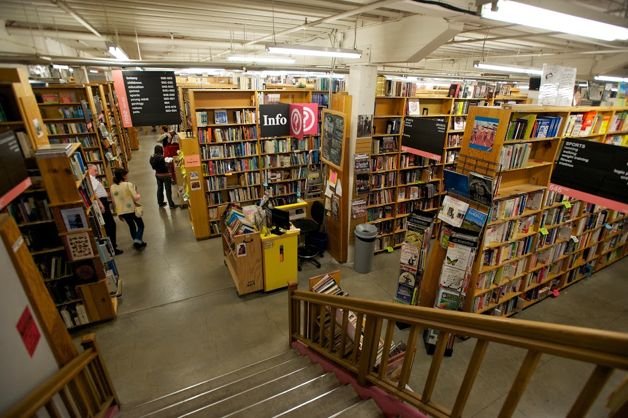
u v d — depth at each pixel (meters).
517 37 5.51
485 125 3.55
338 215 5.91
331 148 5.82
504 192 3.98
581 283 5.71
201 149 6.69
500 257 4.20
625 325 4.70
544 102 4.16
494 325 1.42
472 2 3.30
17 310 1.62
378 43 5.10
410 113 6.25
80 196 3.77
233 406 2.67
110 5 4.79
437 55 10.70
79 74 11.40
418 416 2.08
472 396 3.47
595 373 1.12
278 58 9.98
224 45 9.63
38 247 3.88
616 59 8.09
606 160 3.25
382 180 6.41
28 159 3.59
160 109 5.25
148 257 6.18
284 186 7.79
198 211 6.75
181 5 4.77
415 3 3.13
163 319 4.54
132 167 12.55
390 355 3.07
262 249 4.92
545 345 1.23
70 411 1.90
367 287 5.45
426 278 4.23
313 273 5.81
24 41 7.05
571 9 1.95
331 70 6.20
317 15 5.22
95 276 4.16
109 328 4.35
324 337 3.50
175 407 2.78
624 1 3.84
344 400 2.50
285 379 2.98
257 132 7.04
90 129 7.85
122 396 3.36
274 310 4.77
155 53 12.82
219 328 4.39
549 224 4.64
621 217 5.93
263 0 4.50
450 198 3.75
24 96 3.59
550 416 3.29
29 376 1.66
